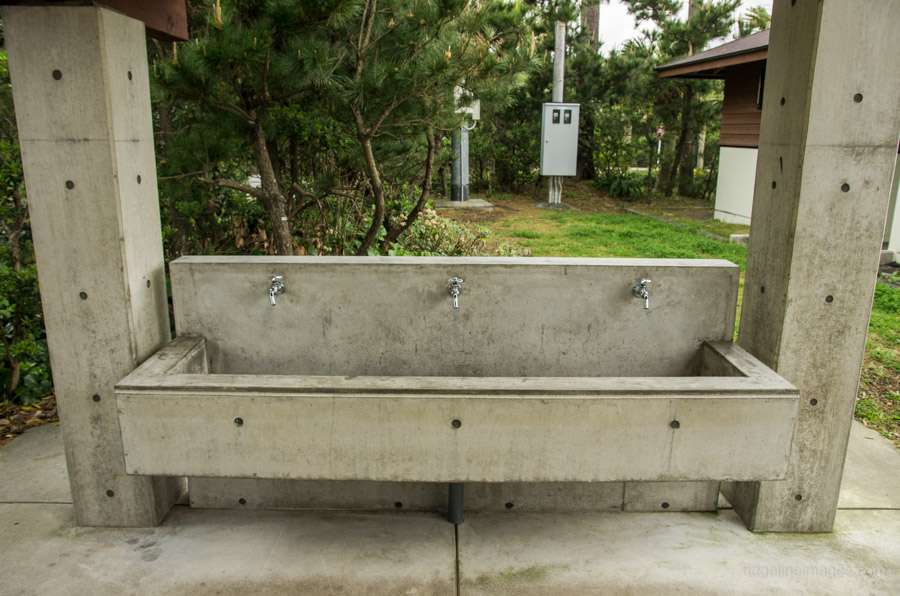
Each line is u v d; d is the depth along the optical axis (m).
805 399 2.53
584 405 2.14
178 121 4.79
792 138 2.36
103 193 2.32
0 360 3.90
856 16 2.18
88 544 2.56
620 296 2.74
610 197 14.04
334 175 5.11
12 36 2.20
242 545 2.56
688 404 2.14
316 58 3.42
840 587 2.35
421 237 6.54
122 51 2.34
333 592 2.29
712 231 9.58
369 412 2.15
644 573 2.41
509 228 9.81
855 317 2.45
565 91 13.96
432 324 2.78
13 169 3.66
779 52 2.43
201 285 2.73
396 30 3.95
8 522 2.71
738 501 2.81
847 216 2.36
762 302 2.59
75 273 2.40
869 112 2.26
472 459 2.19
